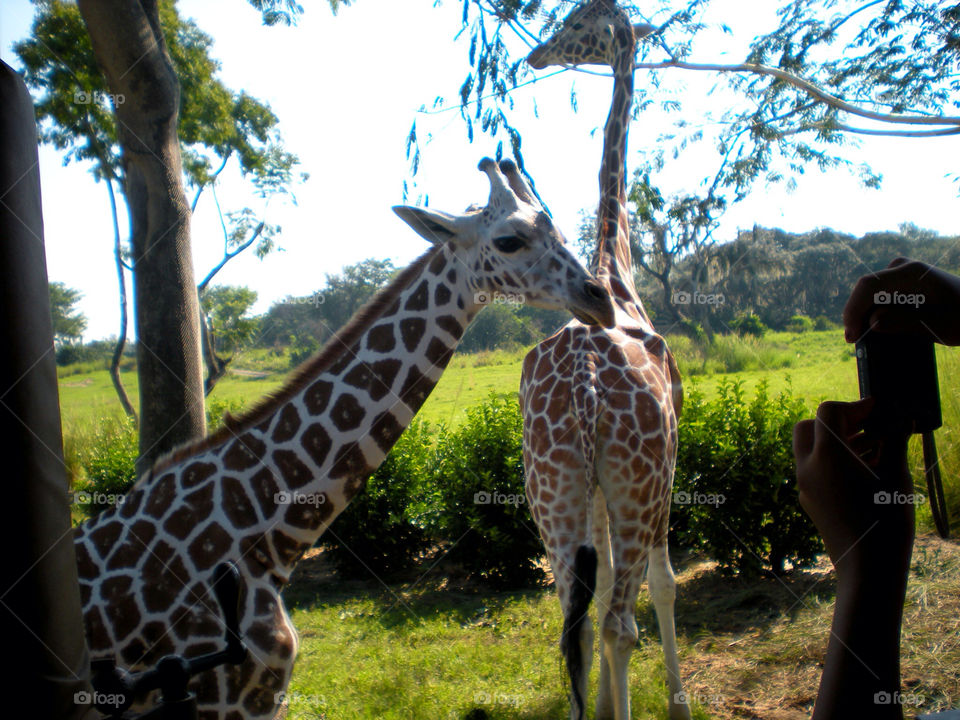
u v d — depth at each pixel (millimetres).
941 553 5516
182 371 4512
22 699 783
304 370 2389
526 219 2541
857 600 732
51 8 9281
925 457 993
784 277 24031
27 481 798
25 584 790
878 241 21312
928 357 789
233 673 2010
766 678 4109
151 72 4320
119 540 2098
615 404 3197
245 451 2236
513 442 6223
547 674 4344
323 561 7465
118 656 1966
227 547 2102
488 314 20875
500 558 6184
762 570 5688
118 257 11188
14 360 798
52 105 9734
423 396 2498
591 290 2510
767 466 5559
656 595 3678
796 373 14359
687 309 19766
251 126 12820
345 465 2297
